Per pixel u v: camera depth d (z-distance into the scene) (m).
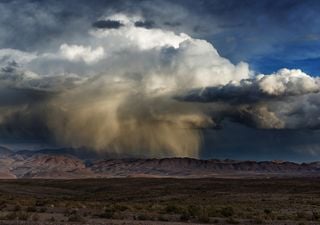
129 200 90.12
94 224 34.97
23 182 164.75
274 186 136.00
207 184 153.25
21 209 51.00
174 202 78.38
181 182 167.88
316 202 74.75
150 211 51.00
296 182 160.12
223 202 76.88
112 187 149.12
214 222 40.62
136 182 172.75
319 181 163.75
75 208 54.09
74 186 155.50
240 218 44.66
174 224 37.47
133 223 36.81
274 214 50.31
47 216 42.31
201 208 51.72
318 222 41.53
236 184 150.25
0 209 50.81
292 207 64.44
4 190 115.00
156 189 135.12
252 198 90.25
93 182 175.38
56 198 95.00
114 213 45.91
